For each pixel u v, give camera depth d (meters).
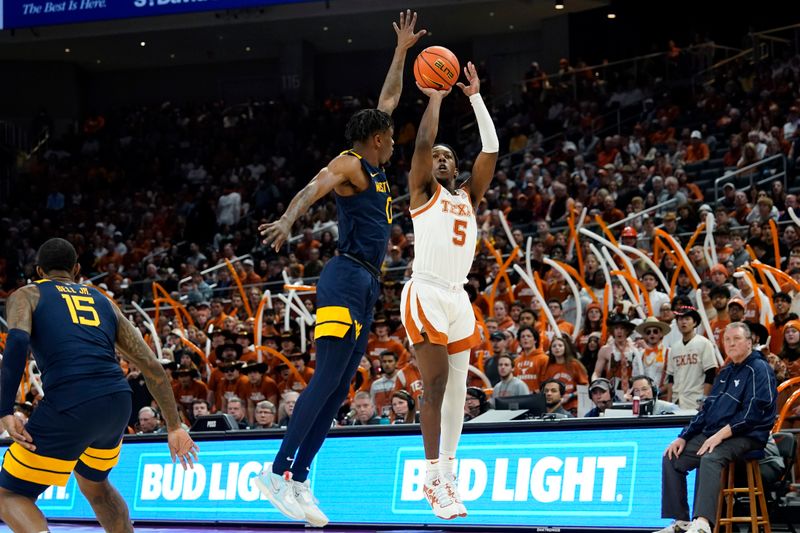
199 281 17.66
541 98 24.75
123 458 9.12
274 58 30.88
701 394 9.58
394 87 5.25
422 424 4.78
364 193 4.71
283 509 4.60
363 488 7.94
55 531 8.59
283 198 24.75
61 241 5.37
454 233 4.82
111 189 27.73
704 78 22.77
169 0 23.75
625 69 25.42
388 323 13.20
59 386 4.94
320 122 27.11
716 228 14.09
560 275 13.45
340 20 26.70
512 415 8.03
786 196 14.55
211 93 31.42
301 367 12.56
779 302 10.51
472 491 7.59
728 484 6.74
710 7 27.62
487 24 27.44
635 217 14.99
